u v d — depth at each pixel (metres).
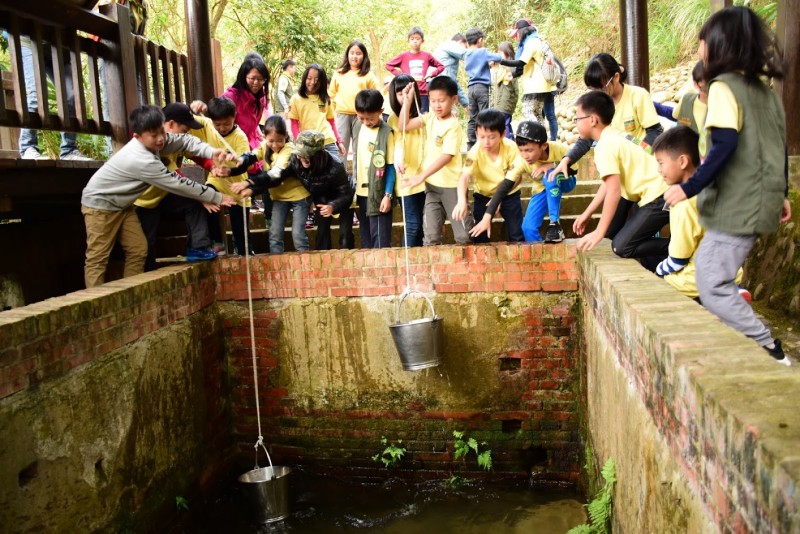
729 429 1.69
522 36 8.10
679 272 3.59
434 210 5.24
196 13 5.89
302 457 5.33
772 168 2.83
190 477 4.70
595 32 12.76
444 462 5.14
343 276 5.05
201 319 4.95
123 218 4.76
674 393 2.19
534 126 4.61
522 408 5.01
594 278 3.98
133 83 5.35
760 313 4.61
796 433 1.52
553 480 5.02
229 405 5.34
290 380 5.25
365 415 5.18
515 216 5.27
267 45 12.62
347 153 7.47
